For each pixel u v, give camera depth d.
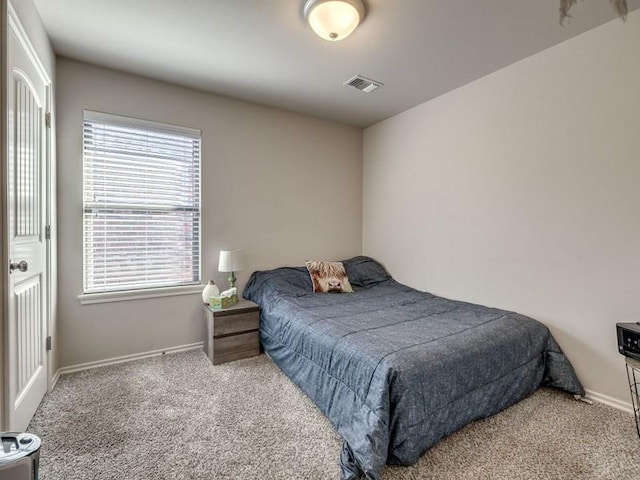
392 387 1.47
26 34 1.62
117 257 2.55
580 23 1.93
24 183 1.64
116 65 2.43
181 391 2.10
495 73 2.51
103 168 2.48
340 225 3.77
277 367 2.48
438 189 3.00
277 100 3.09
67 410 1.86
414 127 3.25
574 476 1.40
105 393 2.06
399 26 1.95
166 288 2.71
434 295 3.01
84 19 1.90
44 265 1.97
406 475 1.40
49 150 2.07
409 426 1.45
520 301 2.38
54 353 2.18
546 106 2.21
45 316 1.99
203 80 2.67
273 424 1.75
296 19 1.90
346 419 1.60
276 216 3.32
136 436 1.64
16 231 1.52
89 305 2.43
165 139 2.74
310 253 3.55
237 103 3.06
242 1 1.75
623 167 1.88
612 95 1.91
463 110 2.77
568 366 2.06
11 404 1.42
